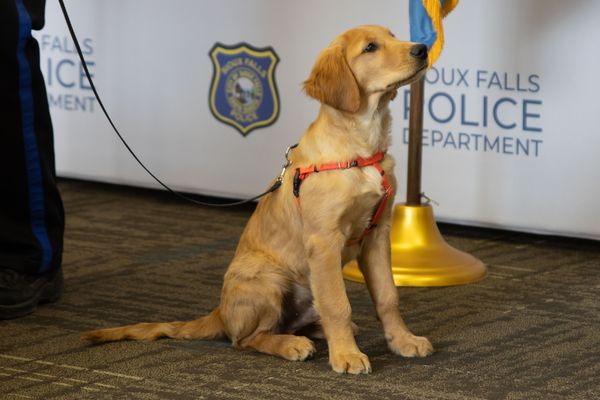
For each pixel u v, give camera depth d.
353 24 6.34
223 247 6.03
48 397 3.78
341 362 3.94
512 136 6.00
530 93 5.91
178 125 7.06
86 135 7.38
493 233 6.34
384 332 4.23
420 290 5.17
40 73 4.89
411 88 5.46
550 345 4.29
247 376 3.94
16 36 4.74
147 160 7.20
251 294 4.16
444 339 4.38
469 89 6.07
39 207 4.92
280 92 6.65
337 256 4.00
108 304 4.98
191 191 7.11
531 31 5.85
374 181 4.02
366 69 3.99
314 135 4.07
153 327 4.38
